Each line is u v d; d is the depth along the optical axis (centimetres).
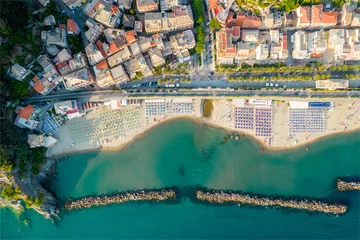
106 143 12175
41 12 10912
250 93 11875
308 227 12038
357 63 11838
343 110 12112
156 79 11788
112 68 11175
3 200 11875
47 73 10912
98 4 11012
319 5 11069
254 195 12156
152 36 11144
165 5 11275
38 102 11556
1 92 10656
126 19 11188
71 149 12125
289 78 11638
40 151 11538
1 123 10588
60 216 12169
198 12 11319
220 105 12088
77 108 11538
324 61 11831
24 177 11238
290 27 11575
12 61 10688
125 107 12050
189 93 11831
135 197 12100
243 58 11638
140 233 12088
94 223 12162
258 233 12056
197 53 11662
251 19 11225
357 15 11238
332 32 11275
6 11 9812
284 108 12112
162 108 12056
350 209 12119
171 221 12106
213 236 12044
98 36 11394
